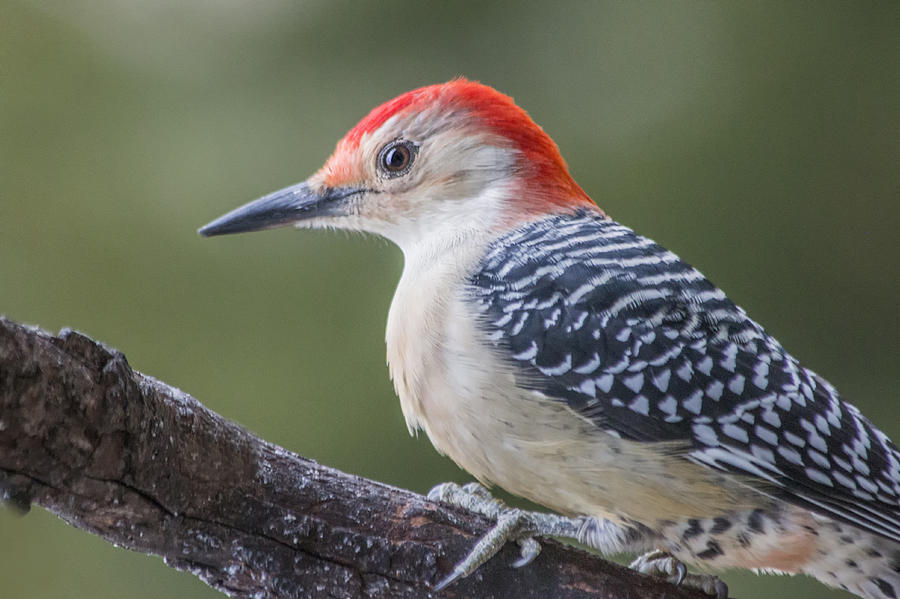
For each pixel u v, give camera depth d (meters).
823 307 11.45
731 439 7.63
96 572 11.08
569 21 12.02
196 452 6.71
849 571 7.81
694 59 11.86
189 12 12.05
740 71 11.76
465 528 7.41
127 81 12.00
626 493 7.70
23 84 11.89
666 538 7.89
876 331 11.34
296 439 11.21
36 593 10.97
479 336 7.91
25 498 6.04
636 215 11.51
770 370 7.93
